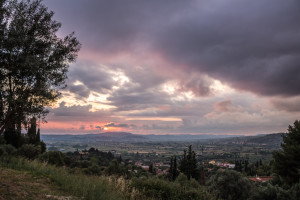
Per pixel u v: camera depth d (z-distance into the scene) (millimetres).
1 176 8188
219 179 12578
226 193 12086
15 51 8203
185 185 11555
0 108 8070
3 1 8430
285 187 14391
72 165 37156
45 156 23672
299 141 17812
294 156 16125
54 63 9391
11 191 6605
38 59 8344
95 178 11000
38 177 9258
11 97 8094
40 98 8875
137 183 10812
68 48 9742
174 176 49594
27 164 11625
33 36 8828
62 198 7004
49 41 9469
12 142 42500
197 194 10562
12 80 8352
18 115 8328
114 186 10219
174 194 10305
